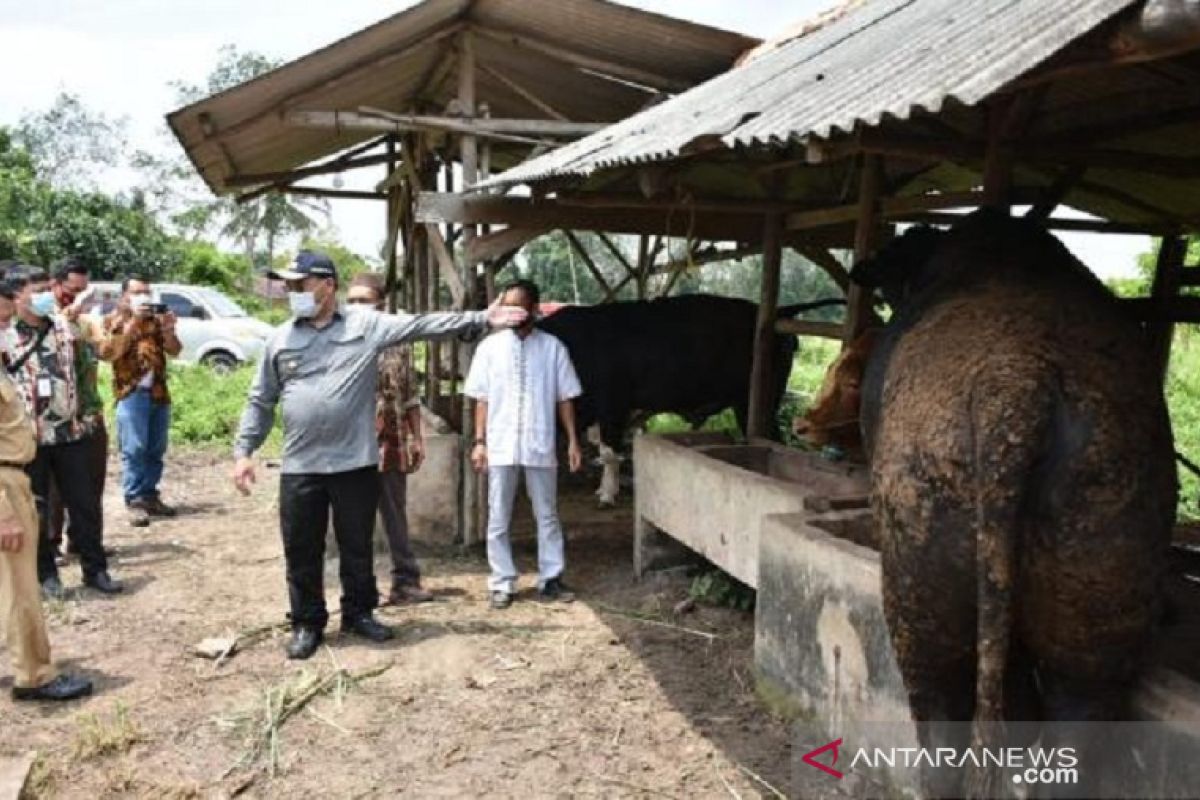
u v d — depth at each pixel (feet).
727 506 17.57
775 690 14.49
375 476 17.99
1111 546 8.14
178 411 41.27
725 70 25.17
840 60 13.75
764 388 22.17
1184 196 20.67
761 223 24.26
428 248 30.96
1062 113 15.30
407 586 20.36
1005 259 10.05
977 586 8.46
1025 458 8.10
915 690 9.48
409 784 13.37
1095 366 8.58
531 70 26.43
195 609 19.97
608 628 18.80
